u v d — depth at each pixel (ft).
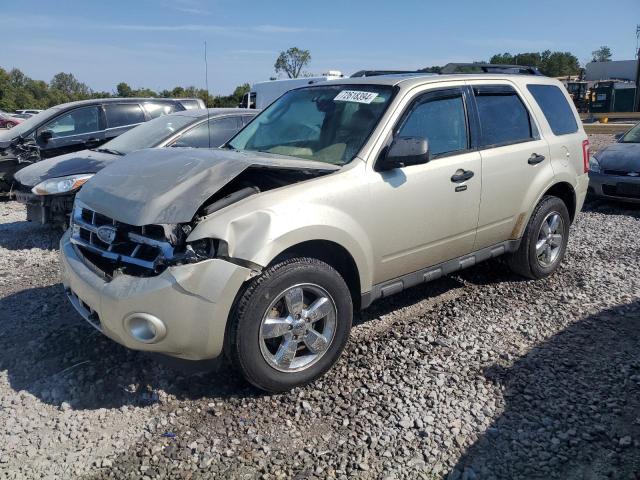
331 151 13.61
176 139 24.63
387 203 13.01
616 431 10.47
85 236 12.49
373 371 12.66
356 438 10.41
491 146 15.89
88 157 24.14
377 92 14.47
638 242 23.08
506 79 17.24
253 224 10.95
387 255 13.37
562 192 19.02
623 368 12.66
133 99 33.78
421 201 13.74
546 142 17.63
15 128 32.50
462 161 14.82
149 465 9.69
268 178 12.90
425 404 11.41
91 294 11.14
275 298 11.19
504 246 16.96
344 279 13.15
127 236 11.41
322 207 11.84
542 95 18.35
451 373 12.55
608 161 30.04
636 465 9.58
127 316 10.62
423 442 10.28
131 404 11.44
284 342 11.59
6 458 9.81
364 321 15.37
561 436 10.35
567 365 12.84
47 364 12.78
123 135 26.53
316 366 12.04
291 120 15.51
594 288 17.70
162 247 10.70
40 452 10.00
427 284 18.17
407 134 13.89
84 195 12.69
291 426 10.77
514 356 13.35
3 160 30.55
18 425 10.72
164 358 11.29
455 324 15.10
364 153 13.01
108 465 9.66
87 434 10.50
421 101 14.39
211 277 10.52
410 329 14.78
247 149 15.40
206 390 11.91
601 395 11.64
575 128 19.26
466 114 15.46
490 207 15.74
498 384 12.09
